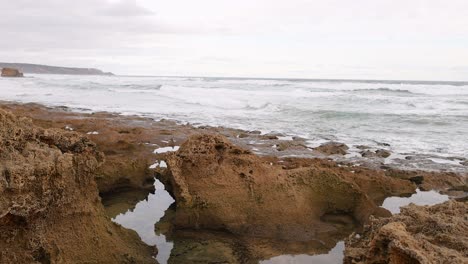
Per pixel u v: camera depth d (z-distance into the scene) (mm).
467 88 52000
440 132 19453
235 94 41562
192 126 20297
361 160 13078
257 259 6734
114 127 17609
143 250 6672
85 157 6324
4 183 4969
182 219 7699
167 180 8469
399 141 17156
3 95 40625
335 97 36219
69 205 5852
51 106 29688
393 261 4434
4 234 5066
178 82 74500
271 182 8156
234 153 8484
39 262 5309
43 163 5398
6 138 5422
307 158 12688
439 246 4656
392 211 8695
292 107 29562
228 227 7652
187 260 6586
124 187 9492
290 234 7621
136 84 61562
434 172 11508
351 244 5641
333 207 8414
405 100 33219
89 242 5965
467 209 5555
